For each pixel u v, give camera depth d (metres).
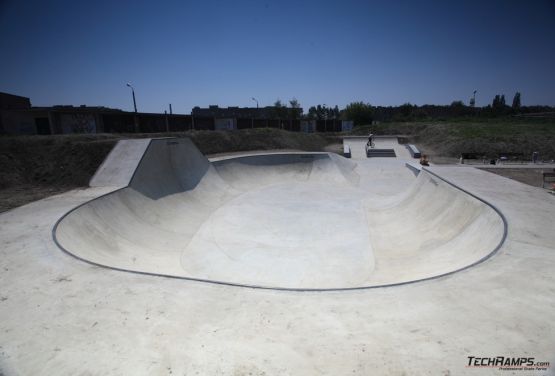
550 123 37.16
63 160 13.68
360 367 3.38
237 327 4.18
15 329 4.23
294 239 10.52
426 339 3.79
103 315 4.51
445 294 4.83
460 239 8.35
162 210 12.52
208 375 3.33
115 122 22.64
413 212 11.93
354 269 8.26
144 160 13.70
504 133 28.30
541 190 10.48
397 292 4.99
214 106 88.44
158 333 4.08
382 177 21.47
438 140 31.02
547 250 6.12
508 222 7.41
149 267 7.97
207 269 8.44
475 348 3.59
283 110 59.84
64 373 3.44
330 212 13.53
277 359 3.55
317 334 3.99
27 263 6.17
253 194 17.14
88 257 7.22
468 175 13.41
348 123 43.88
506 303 4.48
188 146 17.48
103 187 11.99
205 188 16.50
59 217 8.45
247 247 9.91
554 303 4.43
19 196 11.11
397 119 51.31
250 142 29.17
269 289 5.24
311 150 31.73
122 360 3.60
